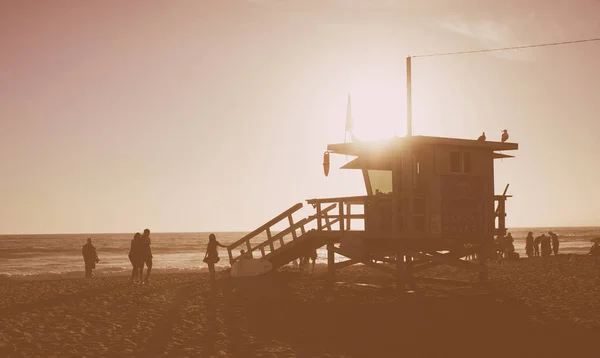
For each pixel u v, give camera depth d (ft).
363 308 53.67
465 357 35.09
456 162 65.77
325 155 70.28
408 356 35.47
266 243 83.71
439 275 86.02
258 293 65.26
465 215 65.98
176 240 558.97
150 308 54.70
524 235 637.30
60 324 46.19
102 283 82.58
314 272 98.22
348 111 68.03
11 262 236.63
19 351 36.50
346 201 68.74
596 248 122.21
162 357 35.01
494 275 83.35
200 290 68.85
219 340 40.04
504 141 68.74
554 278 76.28
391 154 68.18
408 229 61.77
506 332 41.93
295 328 44.39
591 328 42.50
